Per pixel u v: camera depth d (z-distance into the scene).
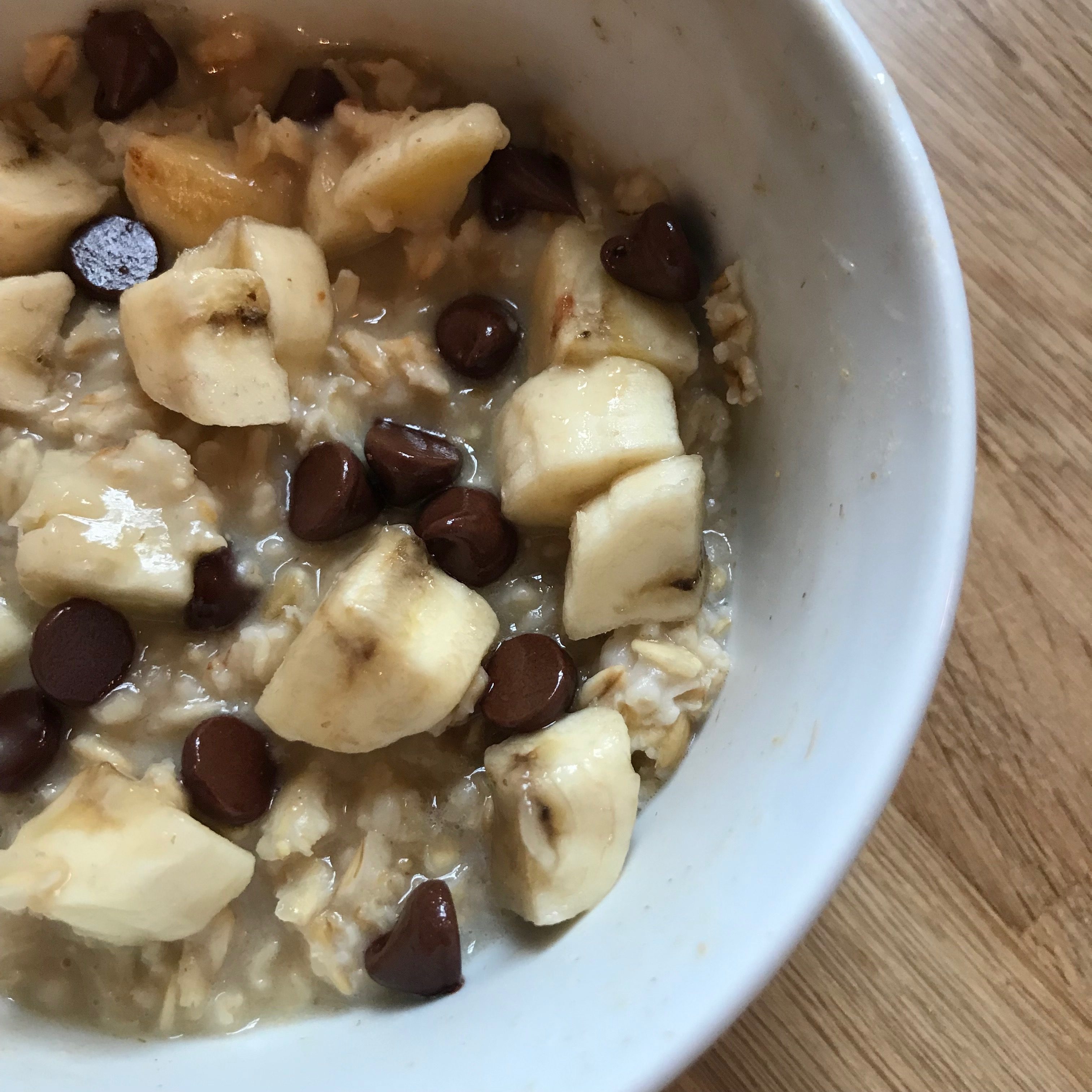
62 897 0.14
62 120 0.16
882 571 0.13
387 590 0.15
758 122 0.14
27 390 0.16
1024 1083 0.16
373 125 0.16
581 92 0.16
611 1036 0.13
